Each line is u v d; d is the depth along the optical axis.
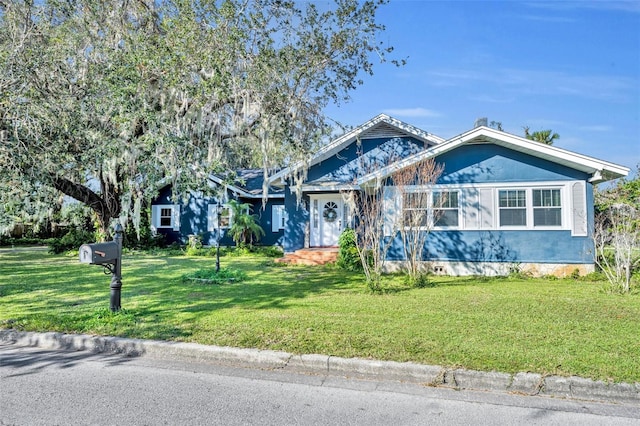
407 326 5.37
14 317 5.98
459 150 11.67
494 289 8.72
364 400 3.51
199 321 5.66
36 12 8.96
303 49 10.63
